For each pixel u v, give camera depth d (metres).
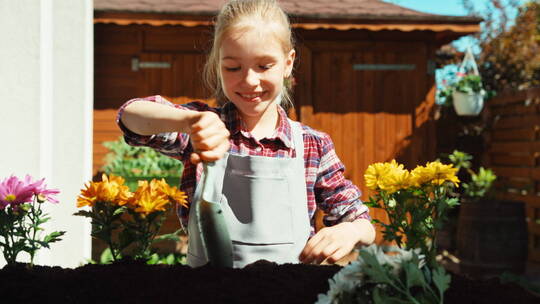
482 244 4.94
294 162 1.41
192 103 1.53
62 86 3.19
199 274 0.97
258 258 1.32
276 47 1.27
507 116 6.48
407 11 5.61
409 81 5.90
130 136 1.26
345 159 5.89
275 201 1.34
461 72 6.54
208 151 0.91
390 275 0.83
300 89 5.84
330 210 1.52
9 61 2.33
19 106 2.33
